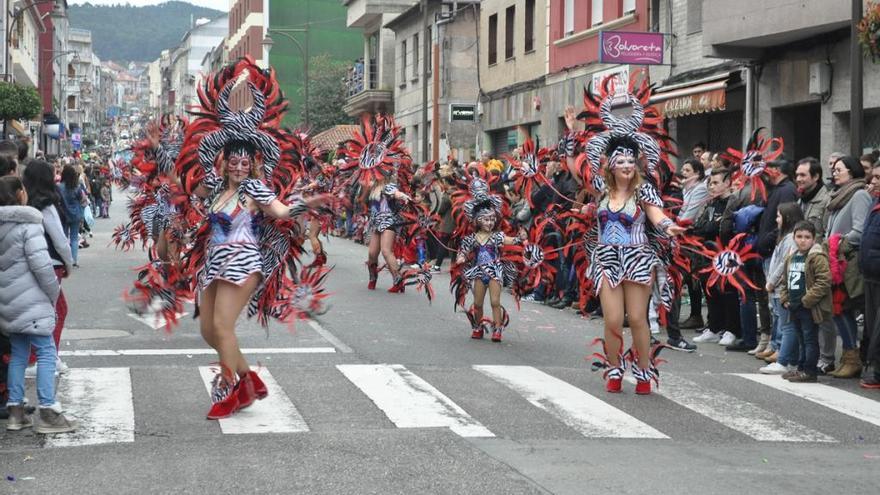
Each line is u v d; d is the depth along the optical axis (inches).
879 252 380.2
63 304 367.6
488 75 1317.7
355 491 236.5
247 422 303.3
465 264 469.1
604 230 360.8
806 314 384.5
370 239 655.8
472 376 379.9
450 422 306.5
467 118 1336.1
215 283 311.3
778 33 663.8
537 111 1154.0
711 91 733.9
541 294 621.0
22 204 296.0
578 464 262.4
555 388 362.0
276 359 408.5
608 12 984.9
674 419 320.2
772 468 263.9
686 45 818.8
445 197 794.8
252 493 234.8
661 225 349.1
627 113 415.5
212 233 310.7
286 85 2454.5
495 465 259.6
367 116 643.5
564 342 469.7
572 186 560.4
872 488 246.4
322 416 312.0
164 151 339.9
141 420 304.8
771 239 434.9
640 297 356.8
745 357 445.7
